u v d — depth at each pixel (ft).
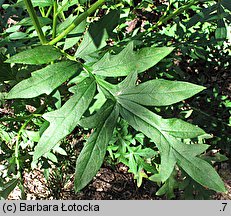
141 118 1.16
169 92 1.14
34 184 2.29
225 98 2.21
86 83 1.21
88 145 1.11
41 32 1.32
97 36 1.34
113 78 1.46
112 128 1.15
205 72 2.42
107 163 2.16
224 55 2.37
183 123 1.15
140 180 1.67
